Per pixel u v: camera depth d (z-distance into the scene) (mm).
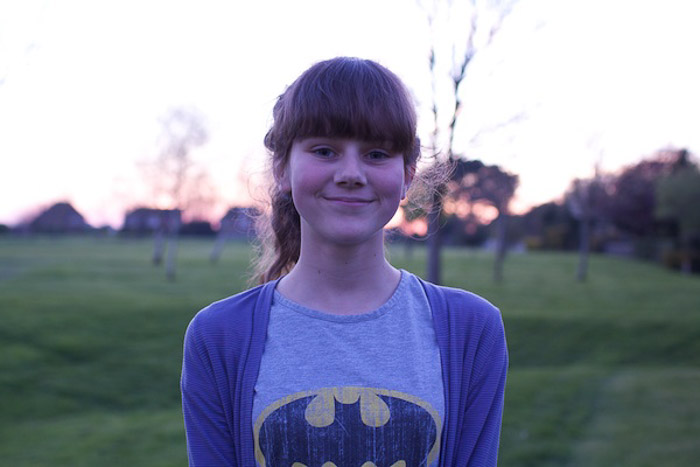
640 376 10508
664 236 43250
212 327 1242
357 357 1187
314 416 1144
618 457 6211
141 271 29359
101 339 12891
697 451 6387
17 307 15250
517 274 30328
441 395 1203
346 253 1223
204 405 1223
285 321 1225
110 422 8109
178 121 32500
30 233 60562
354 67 1188
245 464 1177
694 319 15273
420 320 1264
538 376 10234
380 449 1143
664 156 43781
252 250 1857
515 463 6066
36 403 9172
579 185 28672
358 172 1146
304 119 1150
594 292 22672
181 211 33031
